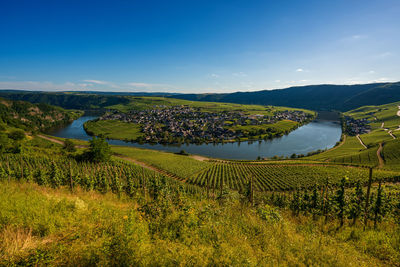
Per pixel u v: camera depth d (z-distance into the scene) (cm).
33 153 5572
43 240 549
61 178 2361
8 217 641
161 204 859
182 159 10150
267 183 7194
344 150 12256
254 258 532
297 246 634
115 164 6278
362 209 959
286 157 11238
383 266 580
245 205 1116
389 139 13175
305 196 1575
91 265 461
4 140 5597
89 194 1412
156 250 529
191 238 635
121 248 499
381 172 6450
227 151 13250
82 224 682
